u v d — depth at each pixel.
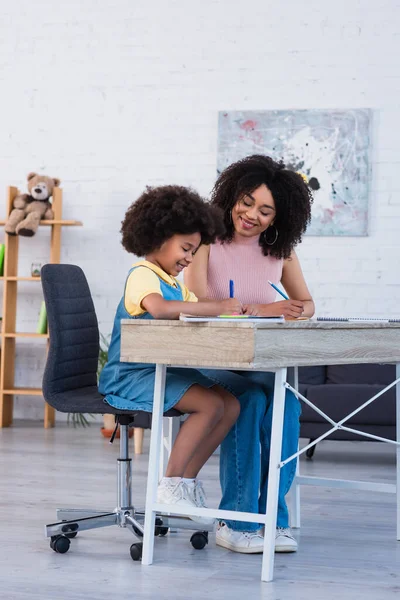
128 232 2.68
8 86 6.47
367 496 3.73
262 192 2.98
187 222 2.62
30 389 6.14
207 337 2.30
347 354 2.57
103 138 6.32
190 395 2.53
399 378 2.88
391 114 5.89
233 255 3.10
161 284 2.66
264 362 2.24
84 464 4.48
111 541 2.81
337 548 2.77
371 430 4.84
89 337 2.91
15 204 6.13
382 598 2.22
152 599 2.18
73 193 6.36
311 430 4.88
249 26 6.09
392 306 5.87
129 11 6.29
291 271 3.26
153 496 2.53
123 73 6.29
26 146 6.45
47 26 6.41
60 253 6.37
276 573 2.44
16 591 2.23
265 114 6.00
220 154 6.08
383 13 5.91
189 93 6.19
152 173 6.25
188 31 6.19
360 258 5.91
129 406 2.59
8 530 2.95
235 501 2.69
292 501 3.07
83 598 2.18
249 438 2.67
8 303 6.17
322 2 5.98
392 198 5.87
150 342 2.43
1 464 4.42
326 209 5.92
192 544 2.72
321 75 5.98
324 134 5.92
